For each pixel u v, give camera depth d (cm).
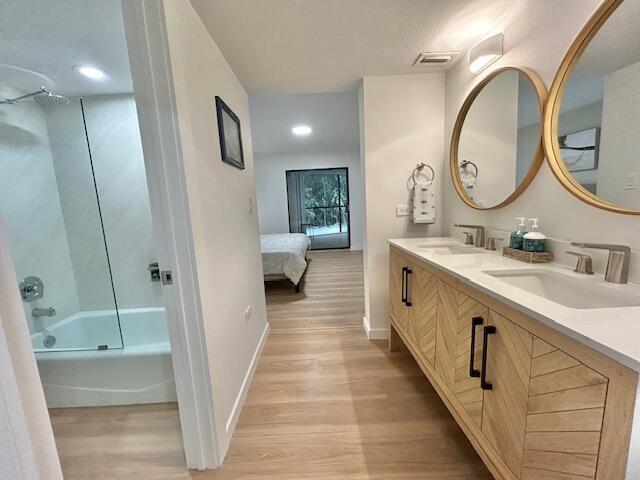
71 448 143
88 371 171
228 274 156
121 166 225
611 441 59
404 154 224
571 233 117
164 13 98
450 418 153
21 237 209
